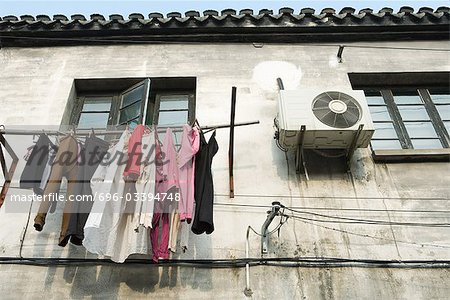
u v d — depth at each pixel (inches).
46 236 271.3
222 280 252.2
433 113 347.3
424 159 307.4
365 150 313.6
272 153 311.0
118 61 365.4
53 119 326.0
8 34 370.6
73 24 370.6
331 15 374.9
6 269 256.7
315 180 296.7
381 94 362.9
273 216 257.1
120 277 252.8
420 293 249.1
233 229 273.1
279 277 253.0
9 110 332.2
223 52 373.7
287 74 359.3
